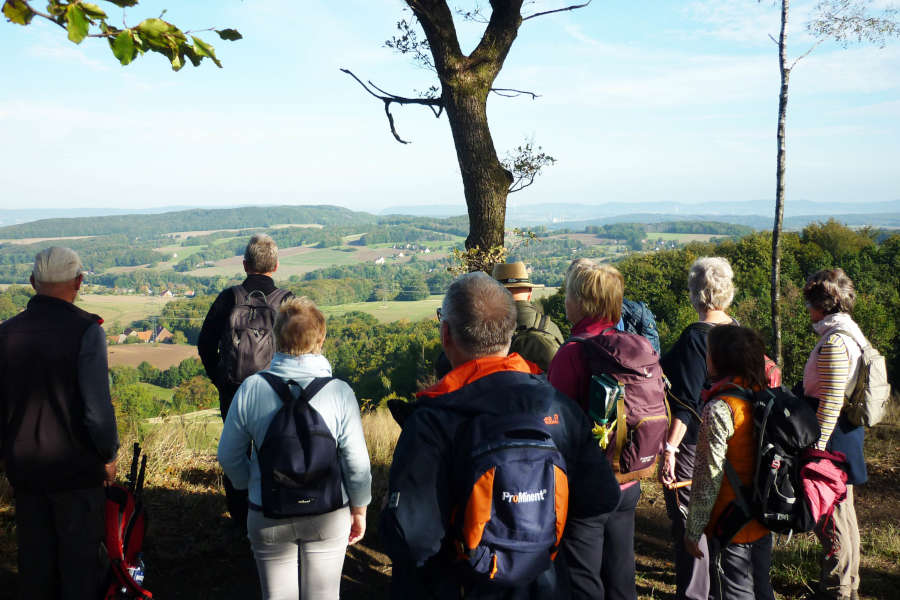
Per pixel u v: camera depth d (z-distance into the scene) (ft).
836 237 148.66
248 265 11.81
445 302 5.61
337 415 7.62
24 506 7.54
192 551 12.01
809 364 9.47
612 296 7.99
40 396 7.39
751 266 145.28
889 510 16.69
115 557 7.80
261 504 7.46
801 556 12.59
